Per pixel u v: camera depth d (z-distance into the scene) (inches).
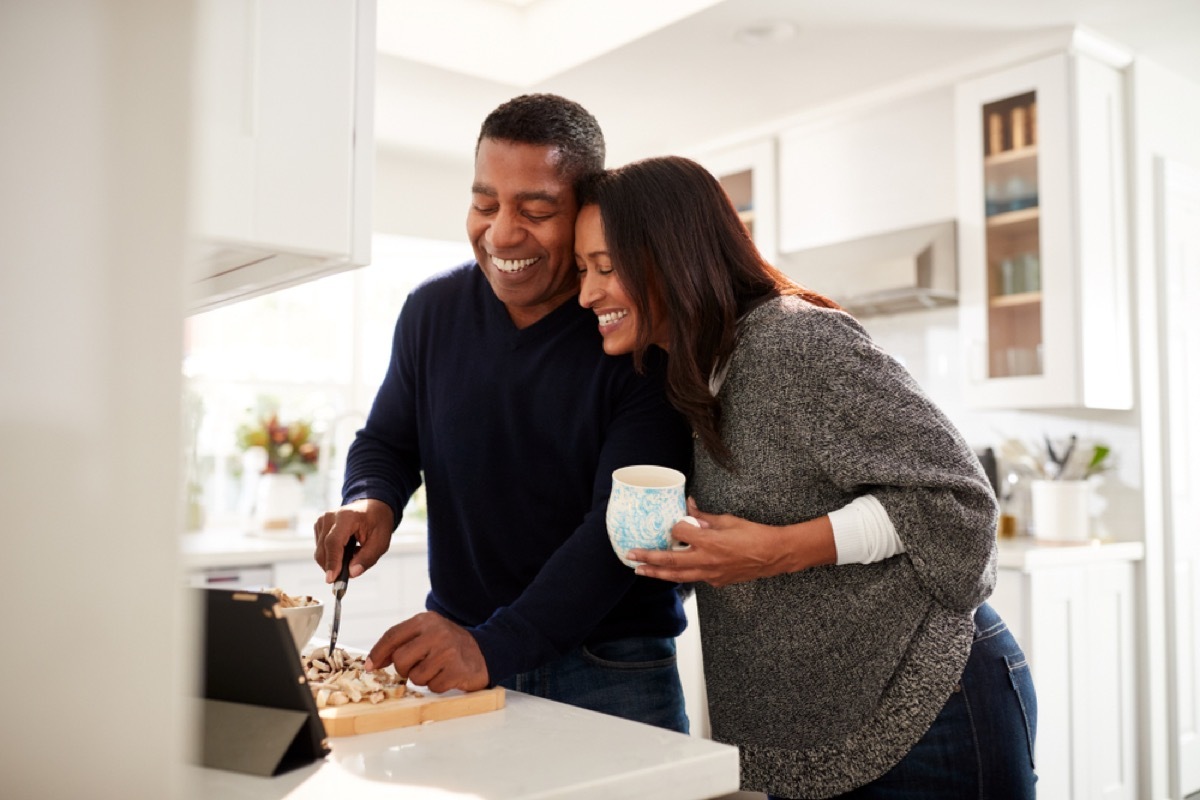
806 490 48.6
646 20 118.1
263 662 32.2
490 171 52.8
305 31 33.4
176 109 17.5
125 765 17.1
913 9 112.5
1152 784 119.3
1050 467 127.5
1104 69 122.4
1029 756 50.1
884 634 47.5
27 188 16.9
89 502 16.9
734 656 50.7
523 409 57.3
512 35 132.0
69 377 16.9
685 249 49.2
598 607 46.2
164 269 17.3
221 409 154.7
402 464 63.8
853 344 47.6
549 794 28.5
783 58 125.6
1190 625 130.3
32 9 17.0
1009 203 123.2
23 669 16.6
